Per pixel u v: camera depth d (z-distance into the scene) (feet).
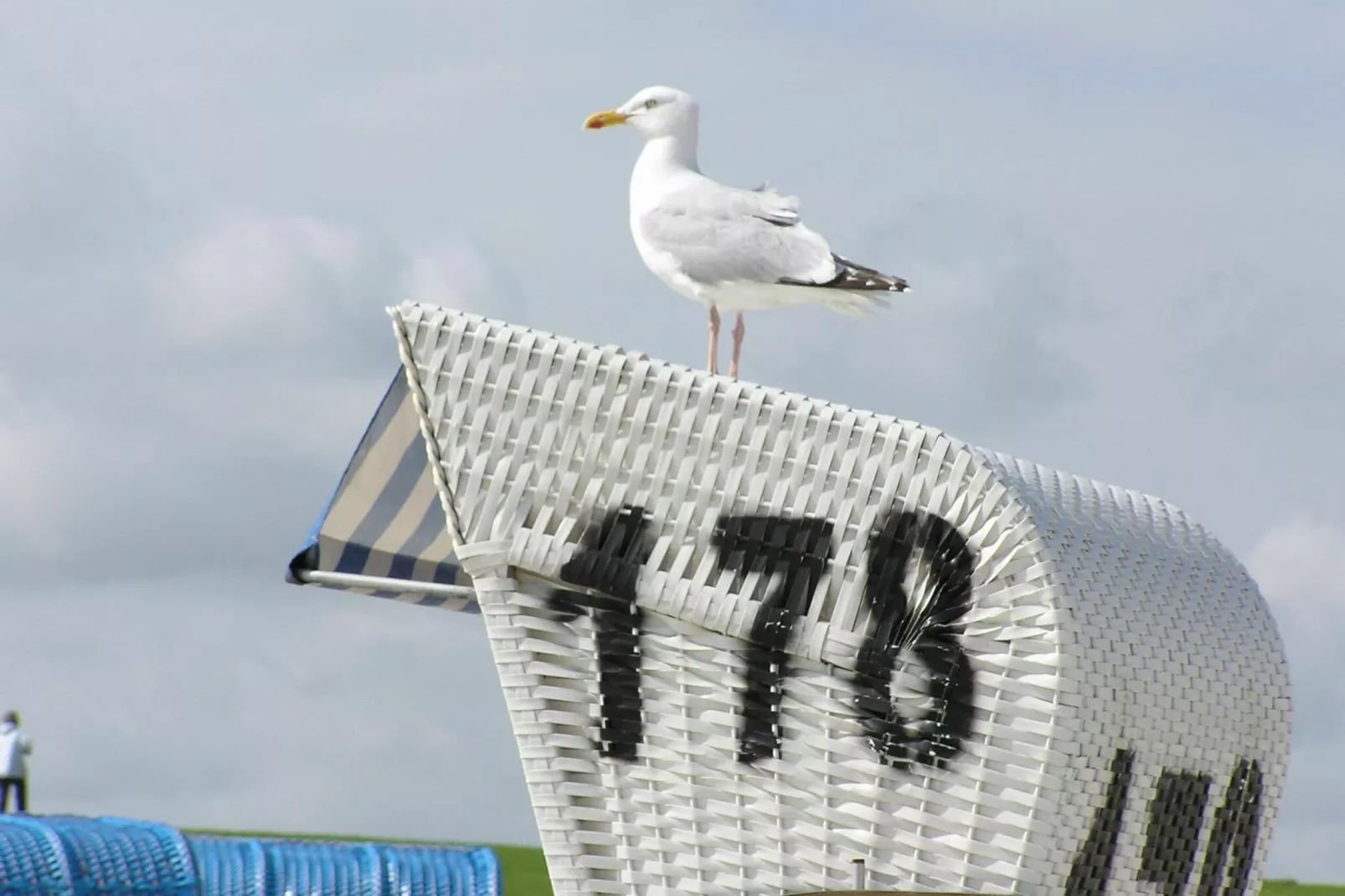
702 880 24.62
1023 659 23.12
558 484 24.70
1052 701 23.00
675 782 24.61
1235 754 27.99
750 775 24.26
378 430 29.01
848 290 29.63
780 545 23.94
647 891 24.91
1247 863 28.53
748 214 30.53
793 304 30.91
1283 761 29.22
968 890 23.40
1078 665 23.06
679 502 24.27
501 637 25.12
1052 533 25.17
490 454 24.84
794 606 23.79
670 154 31.89
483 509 24.84
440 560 30.60
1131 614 25.35
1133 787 25.16
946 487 23.48
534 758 25.21
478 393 24.85
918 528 23.56
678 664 24.50
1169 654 25.86
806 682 23.98
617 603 24.64
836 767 23.88
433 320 24.99
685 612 24.06
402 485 29.53
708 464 24.26
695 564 24.27
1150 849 26.03
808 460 24.02
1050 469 28.86
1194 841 27.09
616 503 24.49
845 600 23.67
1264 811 28.76
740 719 24.26
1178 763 26.32
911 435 23.68
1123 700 24.26
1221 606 28.60
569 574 24.41
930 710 23.48
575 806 25.17
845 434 23.88
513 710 25.25
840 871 23.99
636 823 24.85
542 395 24.70
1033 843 23.21
